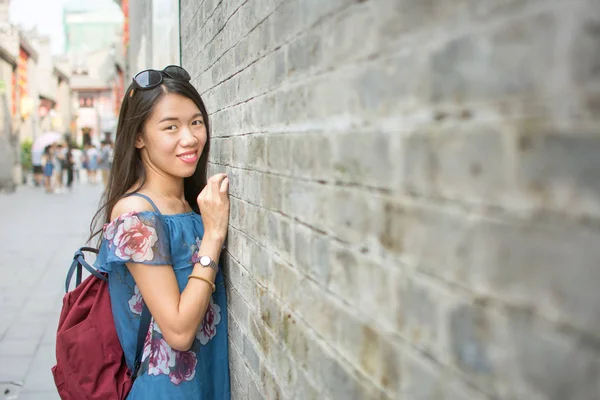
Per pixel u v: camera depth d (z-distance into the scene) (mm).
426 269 684
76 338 1660
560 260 487
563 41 476
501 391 561
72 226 9570
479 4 572
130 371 1706
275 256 1289
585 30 456
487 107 564
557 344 493
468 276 604
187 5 2555
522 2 517
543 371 509
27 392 3217
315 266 1044
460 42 603
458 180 613
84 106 50375
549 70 489
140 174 1709
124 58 12320
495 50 550
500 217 553
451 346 640
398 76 728
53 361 3656
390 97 749
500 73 544
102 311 1702
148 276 1529
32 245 7633
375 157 798
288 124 1162
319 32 982
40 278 5785
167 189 1729
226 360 1832
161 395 1616
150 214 1562
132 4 9305
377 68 782
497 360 566
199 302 1558
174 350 1645
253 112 1434
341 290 935
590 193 457
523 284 528
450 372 645
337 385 959
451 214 630
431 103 657
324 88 968
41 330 4223
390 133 754
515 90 526
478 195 582
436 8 643
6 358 3670
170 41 3930
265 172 1348
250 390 1542
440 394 667
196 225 1739
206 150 1835
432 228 667
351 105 866
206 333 1770
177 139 1630
